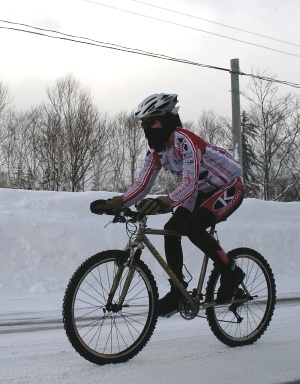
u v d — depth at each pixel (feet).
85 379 9.57
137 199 11.52
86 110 101.40
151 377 9.77
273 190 88.17
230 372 10.20
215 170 11.49
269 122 79.51
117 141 109.29
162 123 11.10
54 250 23.66
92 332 11.61
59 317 16.40
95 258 10.41
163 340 12.87
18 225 23.84
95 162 103.09
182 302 11.43
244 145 87.15
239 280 11.98
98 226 25.98
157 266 24.79
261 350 11.97
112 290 10.77
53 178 100.22
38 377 9.70
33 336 13.60
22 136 105.81
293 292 22.27
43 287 21.54
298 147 82.38
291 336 13.51
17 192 27.76
